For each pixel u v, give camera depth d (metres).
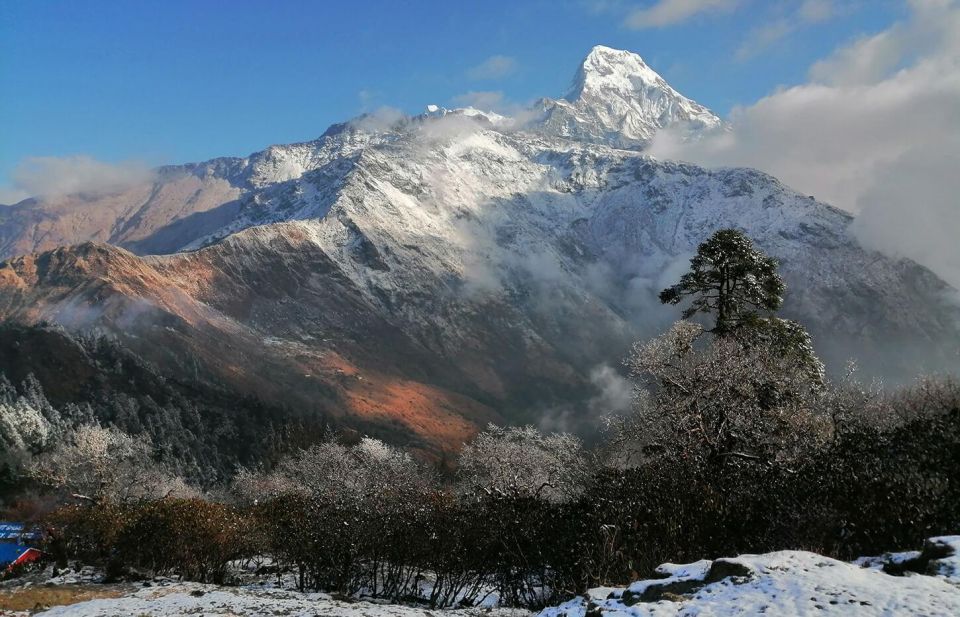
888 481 16.39
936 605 9.08
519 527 22.27
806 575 10.77
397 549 24.61
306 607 20.11
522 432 45.81
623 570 17.70
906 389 28.81
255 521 32.78
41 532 46.03
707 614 10.10
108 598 23.58
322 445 79.06
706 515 17.72
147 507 32.00
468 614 18.88
